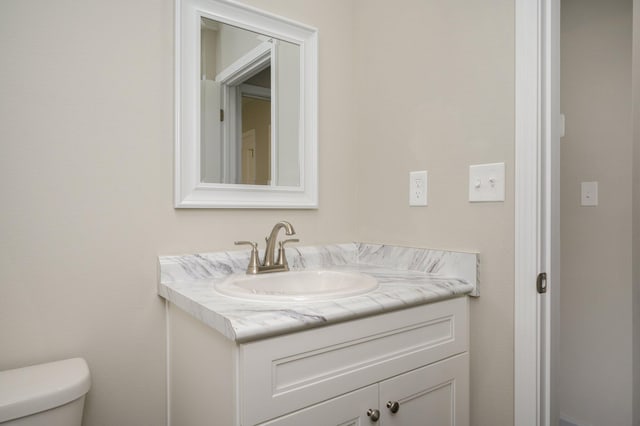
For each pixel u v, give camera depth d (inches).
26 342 39.8
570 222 77.2
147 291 46.4
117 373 44.6
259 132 54.8
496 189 45.1
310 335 33.4
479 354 46.6
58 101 41.4
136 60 45.8
